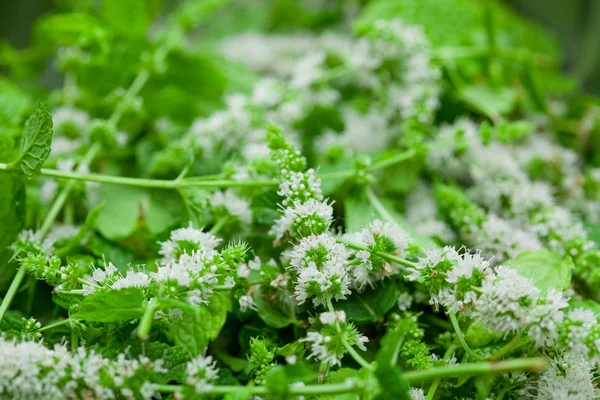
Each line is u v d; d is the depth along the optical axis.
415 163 0.22
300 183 0.20
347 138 0.24
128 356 0.18
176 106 0.25
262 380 0.18
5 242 0.20
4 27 0.35
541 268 0.20
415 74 0.23
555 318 0.18
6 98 0.23
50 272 0.19
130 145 0.24
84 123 0.24
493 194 0.22
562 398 0.18
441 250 0.19
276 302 0.20
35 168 0.20
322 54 0.25
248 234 0.21
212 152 0.22
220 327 0.19
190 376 0.18
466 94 0.25
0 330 0.19
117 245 0.21
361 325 0.20
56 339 0.19
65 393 0.18
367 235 0.19
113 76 0.25
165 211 0.22
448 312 0.19
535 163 0.24
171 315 0.19
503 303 0.18
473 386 0.19
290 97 0.23
